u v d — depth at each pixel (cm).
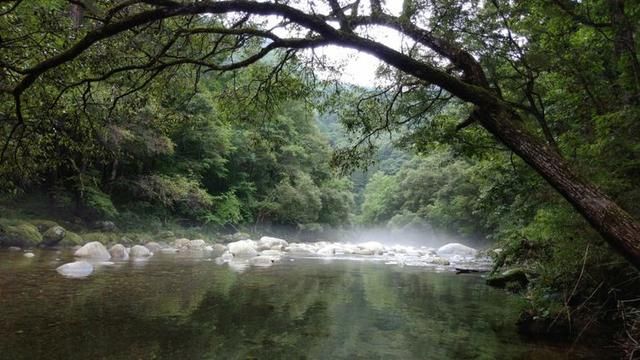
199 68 701
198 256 1719
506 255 1063
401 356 532
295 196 3691
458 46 610
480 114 519
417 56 653
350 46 519
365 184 8712
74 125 677
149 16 471
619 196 586
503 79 803
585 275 680
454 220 3503
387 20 586
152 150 2216
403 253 2706
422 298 950
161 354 493
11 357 454
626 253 402
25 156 656
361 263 1791
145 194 2491
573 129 809
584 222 654
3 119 620
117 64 624
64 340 520
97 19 476
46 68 471
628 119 596
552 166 458
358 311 786
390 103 859
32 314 629
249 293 902
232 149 3184
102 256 1368
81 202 2180
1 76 554
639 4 639
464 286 1158
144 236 2231
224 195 3189
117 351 493
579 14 719
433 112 898
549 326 648
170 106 861
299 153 3909
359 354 535
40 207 2014
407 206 4934
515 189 1066
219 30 546
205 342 549
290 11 495
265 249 2339
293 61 765
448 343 594
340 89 838
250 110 828
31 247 1552
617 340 605
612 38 708
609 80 776
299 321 689
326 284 1099
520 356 539
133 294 812
